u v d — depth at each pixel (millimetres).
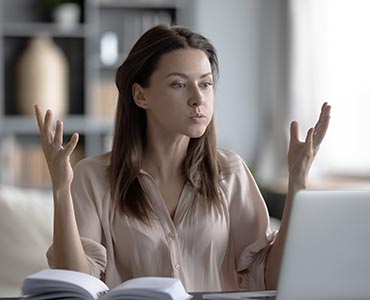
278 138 7598
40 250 3824
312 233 1920
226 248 2533
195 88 2355
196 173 2492
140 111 2510
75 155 7691
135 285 1965
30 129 7449
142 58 2422
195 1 7574
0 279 3758
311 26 7332
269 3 7906
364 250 1932
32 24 7500
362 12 7035
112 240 2486
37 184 7480
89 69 7660
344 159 7145
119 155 2500
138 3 7664
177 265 2439
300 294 1937
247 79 7941
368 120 6969
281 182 7020
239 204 2578
